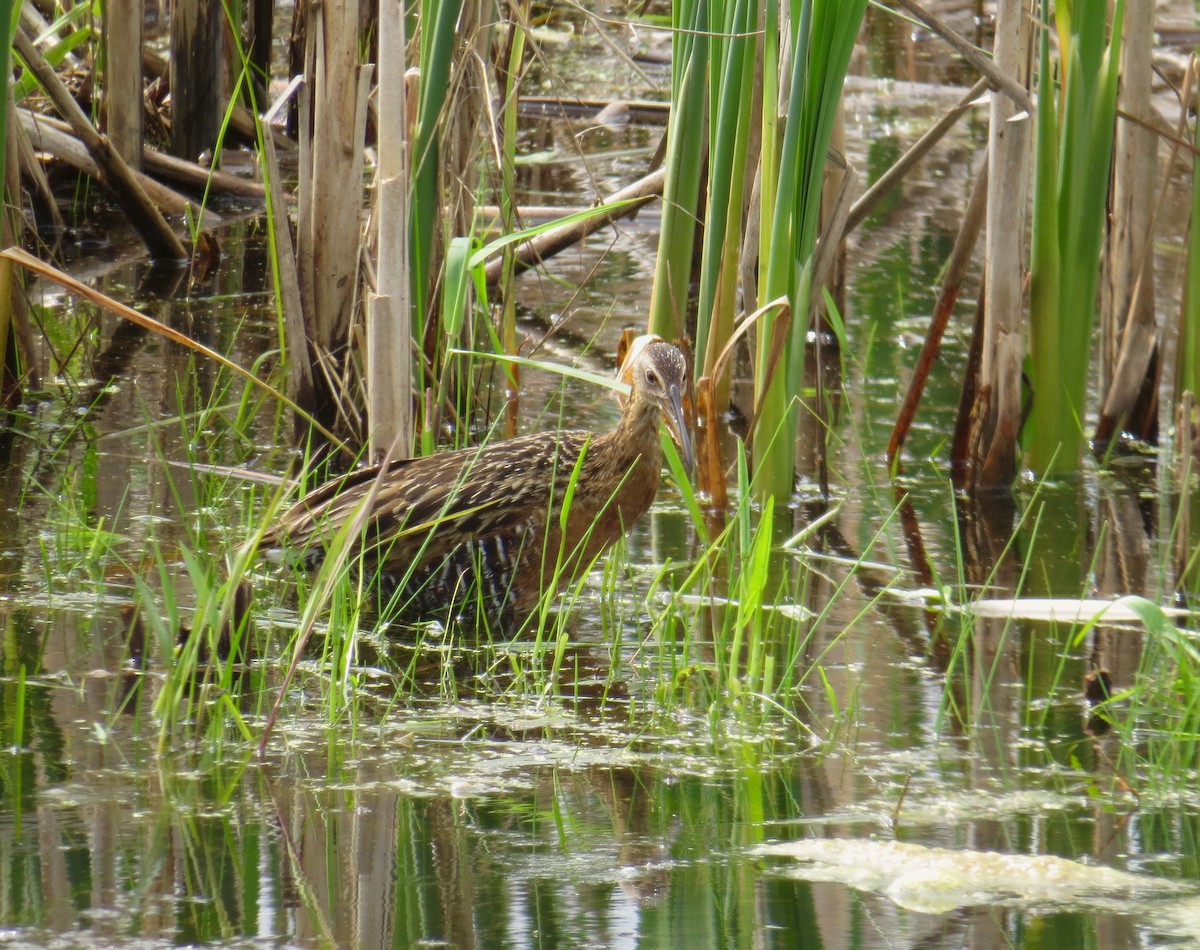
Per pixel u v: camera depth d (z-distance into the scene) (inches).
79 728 314.2
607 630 391.9
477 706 338.6
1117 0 475.2
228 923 238.2
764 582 342.6
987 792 298.7
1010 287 484.1
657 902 248.7
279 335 565.6
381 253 441.1
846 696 347.3
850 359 619.5
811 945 236.2
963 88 1019.3
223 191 786.2
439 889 251.6
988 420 493.7
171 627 318.3
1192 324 511.5
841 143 557.3
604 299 678.5
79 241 727.7
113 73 737.0
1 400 527.2
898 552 443.8
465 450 434.3
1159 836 279.7
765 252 467.8
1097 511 478.9
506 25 510.3
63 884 249.1
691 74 506.6
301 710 332.2
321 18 494.6
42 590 388.8
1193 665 351.3
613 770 305.3
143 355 593.6
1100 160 487.8
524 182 804.0
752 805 290.4
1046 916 247.9
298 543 411.8
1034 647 377.4
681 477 410.6
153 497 457.7
